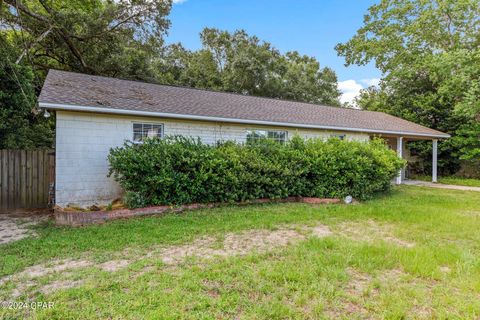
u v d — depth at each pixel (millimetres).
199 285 3098
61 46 14383
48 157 7918
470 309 2697
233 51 28344
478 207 7805
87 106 6797
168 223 5727
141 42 18219
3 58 8211
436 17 16234
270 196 8008
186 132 8719
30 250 4242
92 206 7027
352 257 3902
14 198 7480
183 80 25234
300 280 3221
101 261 3832
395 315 2584
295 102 14359
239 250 4254
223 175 7312
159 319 2477
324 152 8570
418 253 4074
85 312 2586
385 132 12203
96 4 15836
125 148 6930
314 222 5914
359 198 8742
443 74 13508
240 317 2541
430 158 16672
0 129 8297
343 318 2551
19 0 11141
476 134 14203
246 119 9203
